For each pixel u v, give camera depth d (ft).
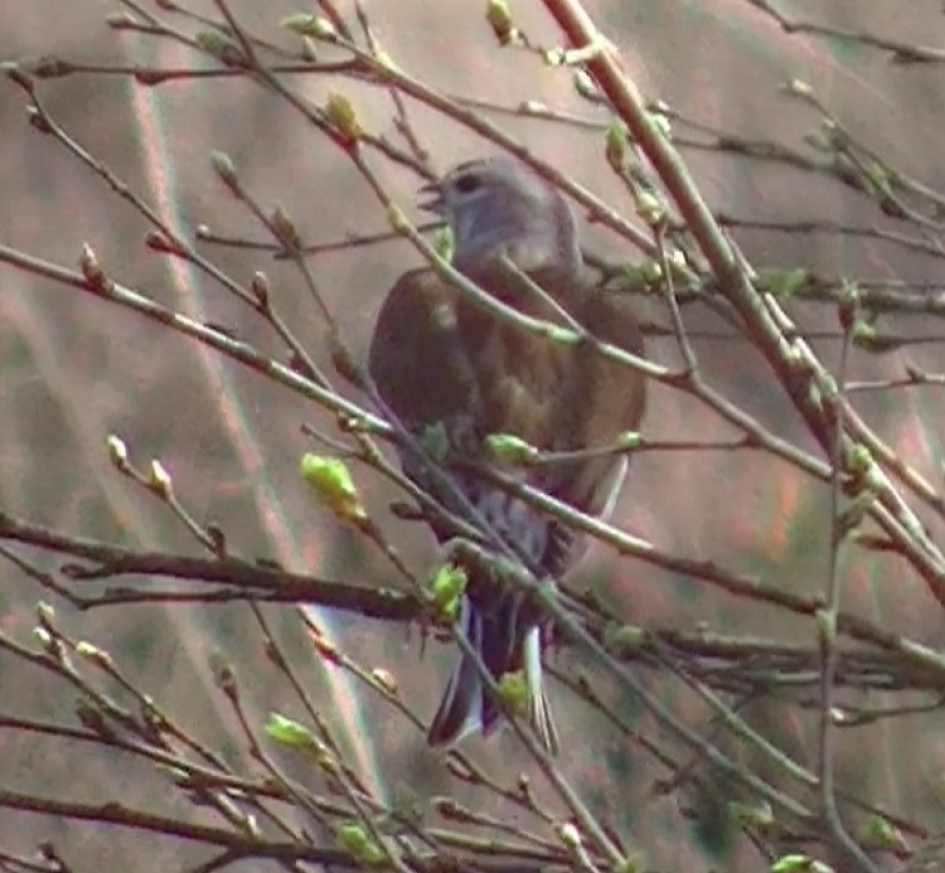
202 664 47.42
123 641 47.70
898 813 37.76
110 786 47.55
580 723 41.98
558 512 24.68
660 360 45.52
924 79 48.70
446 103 25.13
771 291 26.30
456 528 24.09
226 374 51.29
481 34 51.49
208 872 26.81
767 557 45.21
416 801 29.09
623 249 43.73
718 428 45.96
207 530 28.09
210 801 26.78
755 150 30.19
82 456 51.34
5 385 51.75
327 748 25.50
